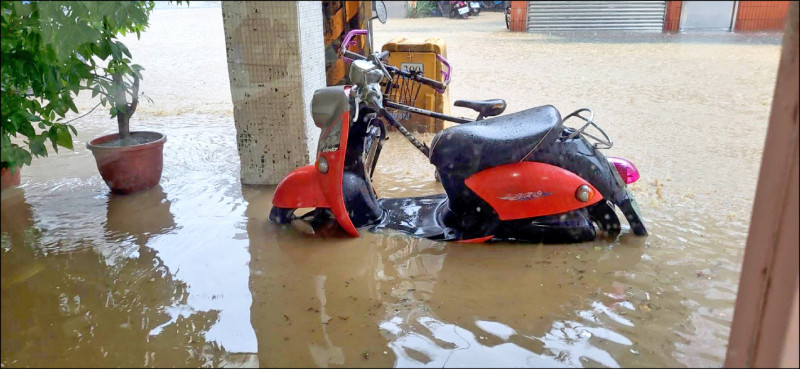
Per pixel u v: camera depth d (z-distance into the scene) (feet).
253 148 11.84
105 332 6.89
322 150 9.20
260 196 11.54
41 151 10.31
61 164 13.08
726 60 15.57
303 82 11.22
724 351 5.96
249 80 11.26
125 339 6.75
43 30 9.16
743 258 5.04
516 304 7.34
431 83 11.05
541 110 9.05
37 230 9.70
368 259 8.76
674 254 8.53
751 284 4.89
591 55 19.49
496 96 17.19
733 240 8.78
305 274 8.31
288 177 9.75
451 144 8.71
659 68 18.58
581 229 8.95
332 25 13.98
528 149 8.56
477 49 20.74
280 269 8.48
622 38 18.84
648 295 7.45
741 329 5.09
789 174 4.32
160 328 6.98
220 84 20.74
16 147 9.70
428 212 10.27
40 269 8.35
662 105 15.48
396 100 14.69
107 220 10.25
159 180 12.19
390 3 22.77
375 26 21.89
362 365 6.15
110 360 6.36
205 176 12.76
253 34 10.85
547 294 7.57
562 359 6.17
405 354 6.33
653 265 8.23
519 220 8.84
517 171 8.70
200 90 19.81
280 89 11.27
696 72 17.07
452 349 6.41
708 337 6.37
